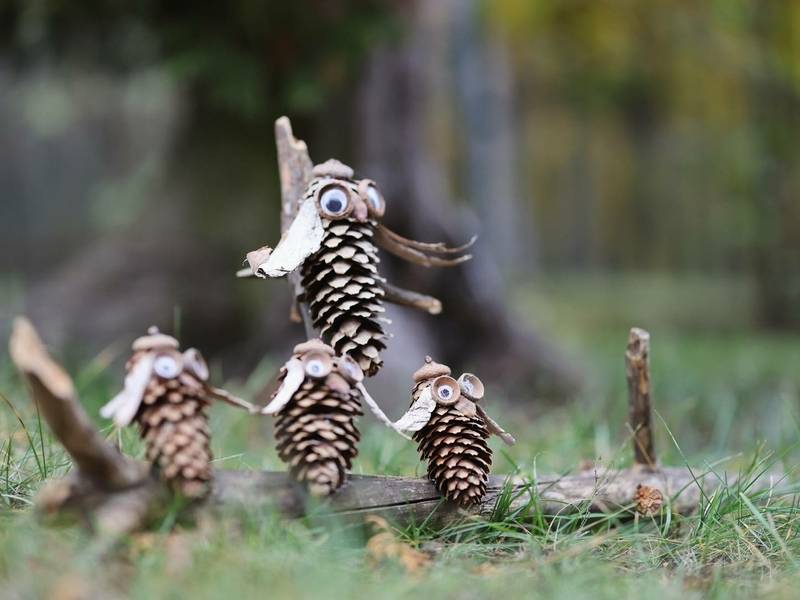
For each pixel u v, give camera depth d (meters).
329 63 11.49
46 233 35.06
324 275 4.29
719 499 4.86
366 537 4.16
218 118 14.14
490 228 19.98
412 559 3.94
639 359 5.18
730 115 28.23
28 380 3.33
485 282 13.05
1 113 33.38
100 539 3.55
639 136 40.25
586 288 31.33
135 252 13.87
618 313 24.88
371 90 12.05
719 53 21.16
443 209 12.80
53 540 3.67
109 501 3.72
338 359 4.02
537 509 4.54
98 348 12.95
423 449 4.37
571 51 26.62
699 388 12.98
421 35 12.39
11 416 6.25
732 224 23.67
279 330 11.98
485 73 19.89
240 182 14.01
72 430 3.48
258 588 3.46
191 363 3.81
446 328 12.95
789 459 6.72
